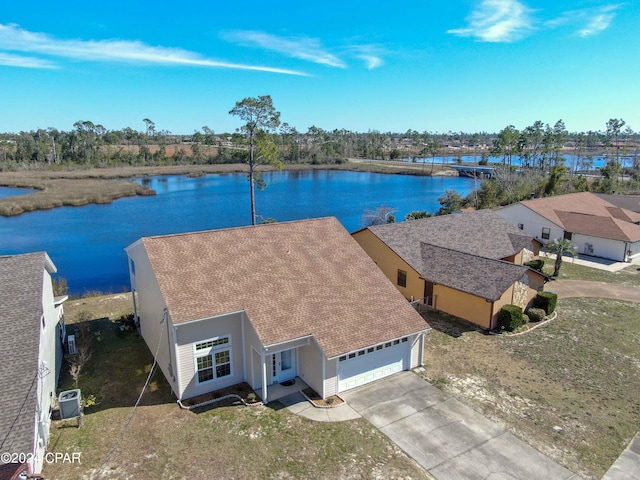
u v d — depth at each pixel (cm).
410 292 2755
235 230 2081
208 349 1670
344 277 2030
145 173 11356
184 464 1305
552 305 2545
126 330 2248
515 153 10488
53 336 1781
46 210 6681
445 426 1509
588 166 11844
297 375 1819
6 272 1689
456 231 3209
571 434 1480
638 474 1298
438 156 19125
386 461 1333
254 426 1492
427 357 2030
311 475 1268
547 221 4319
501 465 1324
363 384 1783
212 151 15375
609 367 1959
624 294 2977
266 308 1719
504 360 2006
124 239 4888
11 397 1212
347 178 11531
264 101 4244
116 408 1594
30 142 13150
